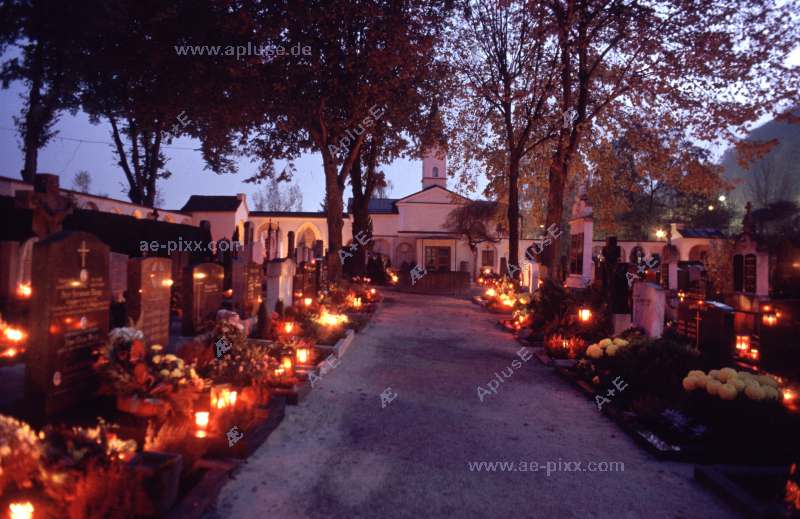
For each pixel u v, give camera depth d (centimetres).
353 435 634
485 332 1602
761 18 1800
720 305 1084
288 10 1647
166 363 551
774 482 504
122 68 2109
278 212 4697
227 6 1714
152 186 3075
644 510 458
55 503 349
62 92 2247
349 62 1750
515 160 2367
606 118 2208
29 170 2222
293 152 2300
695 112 2025
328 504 450
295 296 1586
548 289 1468
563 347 1147
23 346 740
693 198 4909
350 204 4656
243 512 427
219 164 2758
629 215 5297
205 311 1118
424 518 432
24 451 359
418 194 4994
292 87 1797
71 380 546
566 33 1881
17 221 1172
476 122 2612
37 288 518
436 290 3275
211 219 4106
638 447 621
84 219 1582
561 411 774
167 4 1870
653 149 2152
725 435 588
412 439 628
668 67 1934
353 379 927
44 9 1956
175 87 1939
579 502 471
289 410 718
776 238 2564
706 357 873
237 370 646
